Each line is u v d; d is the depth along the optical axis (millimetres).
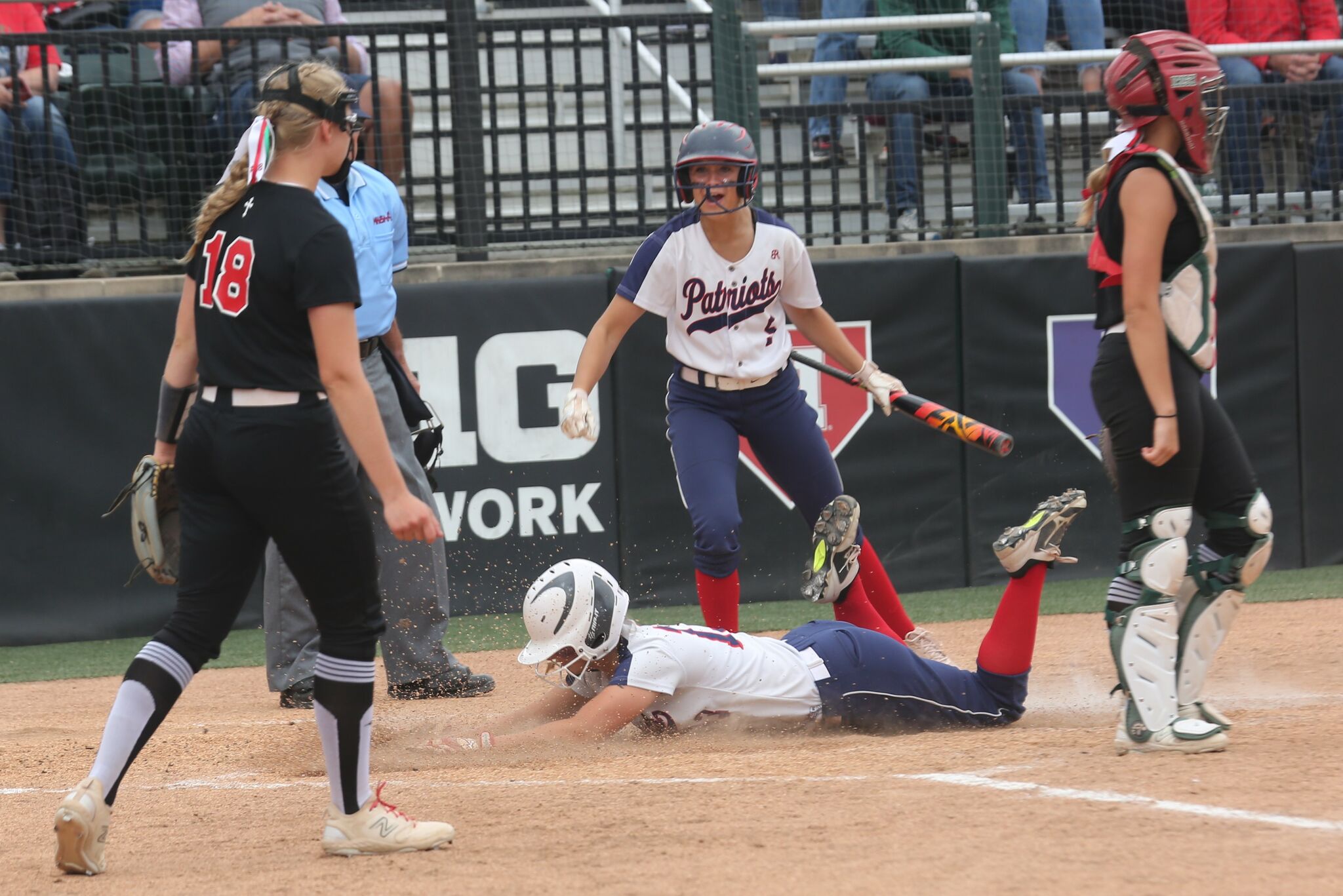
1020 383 32594
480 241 32906
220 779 15992
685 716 16016
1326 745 13609
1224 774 12492
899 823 11297
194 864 11406
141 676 11281
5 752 18578
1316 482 33344
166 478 14758
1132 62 13578
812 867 10125
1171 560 13555
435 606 22312
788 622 28875
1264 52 35156
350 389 10711
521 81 33344
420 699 22328
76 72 31500
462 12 32531
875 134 35906
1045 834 10711
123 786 15758
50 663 27984
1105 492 32875
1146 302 13266
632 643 16016
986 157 34062
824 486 20000
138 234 32562
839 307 32000
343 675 11180
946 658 21469
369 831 11297
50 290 30562
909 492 32250
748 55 33188
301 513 10938
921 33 35562
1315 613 27391
